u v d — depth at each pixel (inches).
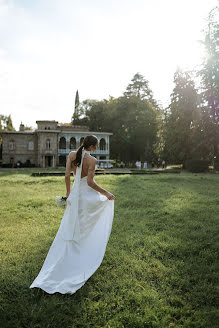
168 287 98.7
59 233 100.7
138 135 1768.0
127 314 82.3
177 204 264.5
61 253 96.5
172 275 108.3
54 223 193.0
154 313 82.6
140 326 77.3
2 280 103.0
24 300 89.4
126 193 341.4
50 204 265.6
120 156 2078.0
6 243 146.7
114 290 97.9
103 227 106.1
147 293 94.3
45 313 82.2
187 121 1109.1
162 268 114.5
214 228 175.9
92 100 2158.0
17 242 148.3
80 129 1793.8
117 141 1905.8
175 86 1157.1
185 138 1141.1
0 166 1503.4
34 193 350.6
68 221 98.7
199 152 1065.5
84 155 102.9
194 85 1099.9
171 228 179.0
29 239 154.0
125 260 122.8
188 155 1132.5
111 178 524.4
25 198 303.3
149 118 1694.1
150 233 167.9
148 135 1755.7
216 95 1002.7
